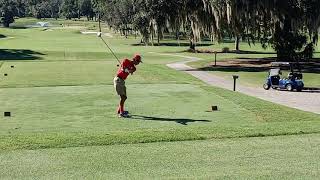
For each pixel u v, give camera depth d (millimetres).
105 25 168750
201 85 19594
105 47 72938
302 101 20016
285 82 24578
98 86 19359
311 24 33906
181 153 7148
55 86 19516
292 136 8398
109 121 11359
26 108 13602
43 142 7832
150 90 17719
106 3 101812
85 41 90000
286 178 5848
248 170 6207
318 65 38281
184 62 45781
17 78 23938
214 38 36969
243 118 11797
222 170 6215
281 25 36531
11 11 167000
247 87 25969
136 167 6375
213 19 35844
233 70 36125
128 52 61094
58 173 6102
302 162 6605
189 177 5887
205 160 6738
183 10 36500
